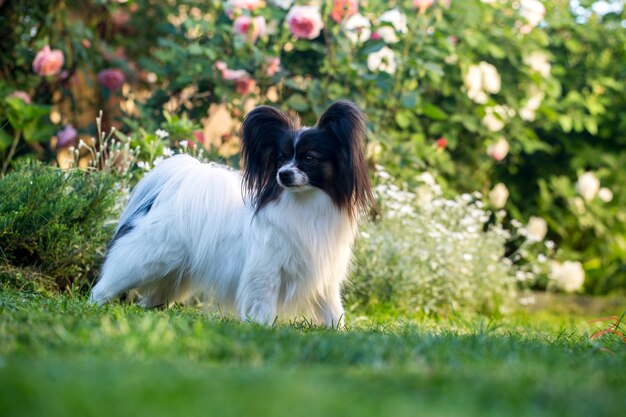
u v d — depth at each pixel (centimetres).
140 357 312
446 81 893
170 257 539
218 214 538
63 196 579
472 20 872
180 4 936
